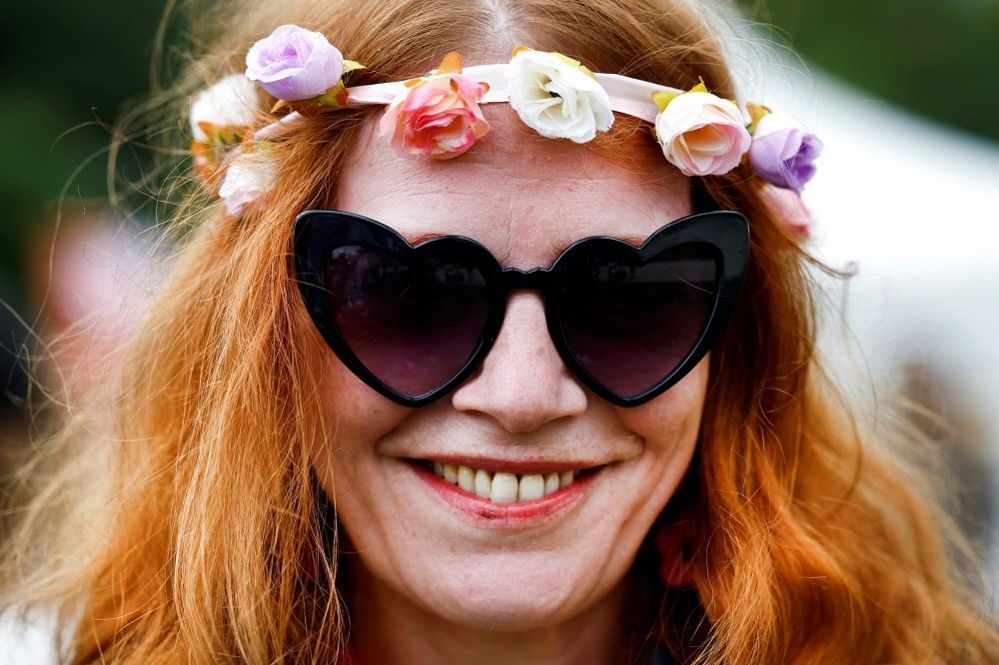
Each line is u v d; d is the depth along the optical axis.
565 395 1.41
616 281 1.40
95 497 2.00
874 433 2.00
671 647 1.72
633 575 1.75
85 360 1.90
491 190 1.37
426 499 1.47
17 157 6.95
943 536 2.24
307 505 1.52
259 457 1.54
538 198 1.38
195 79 2.03
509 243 1.38
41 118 7.28
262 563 1.55
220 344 1.61
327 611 1.55
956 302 4.48
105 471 1.93
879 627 1.87
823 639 1.75
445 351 1.39
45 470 2.20
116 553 1.77
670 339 1.45
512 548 1.45
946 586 2.09
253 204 1.58
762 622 1.62
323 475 1.51
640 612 1.74
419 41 1.46
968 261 4.55
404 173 1.39
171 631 1.65
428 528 1.47
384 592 1.62
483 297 1.37
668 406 1.49
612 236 1.41
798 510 1.83
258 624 1.55
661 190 1.47
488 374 1.39
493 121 1.38
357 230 1.37
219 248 1.69
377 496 1.49
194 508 1.58
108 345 1.85
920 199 4.70
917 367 2.92
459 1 1.48
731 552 1.68
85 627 1.77
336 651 1.56
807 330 1.80
